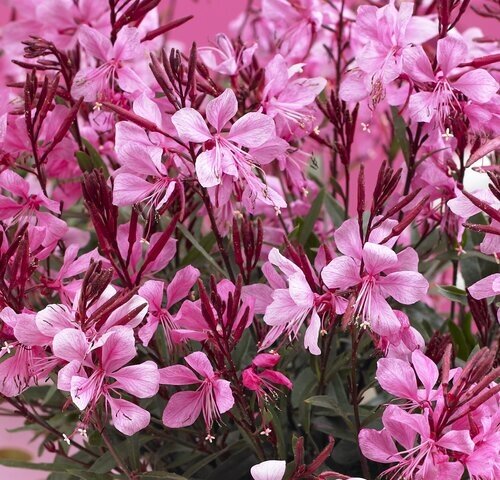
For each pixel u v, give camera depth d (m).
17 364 0.51
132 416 0.50
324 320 0.52
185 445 0.55
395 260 0.50
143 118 0.52
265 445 0.56
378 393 0.58
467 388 0.48
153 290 0.52
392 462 0.52
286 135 0.55
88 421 0.51
